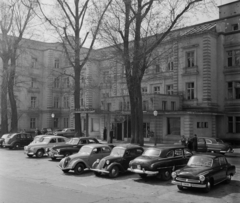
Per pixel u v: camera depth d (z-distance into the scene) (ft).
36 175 52.65
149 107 119.65
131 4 81.30
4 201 32.24
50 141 79.36
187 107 125.29
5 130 124.98
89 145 57.67
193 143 79.87
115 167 50.37
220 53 123.44
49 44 196.03
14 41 126.00
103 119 138.31
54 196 35.88
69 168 52.75
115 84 151.53
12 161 70.69
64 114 188.55
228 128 118.73
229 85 120.67
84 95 169.48
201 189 40.01
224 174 42.80
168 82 135.13
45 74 187.83
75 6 97.91
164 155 48.24
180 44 129.08
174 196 37.47
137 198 36.29
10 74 124.57
